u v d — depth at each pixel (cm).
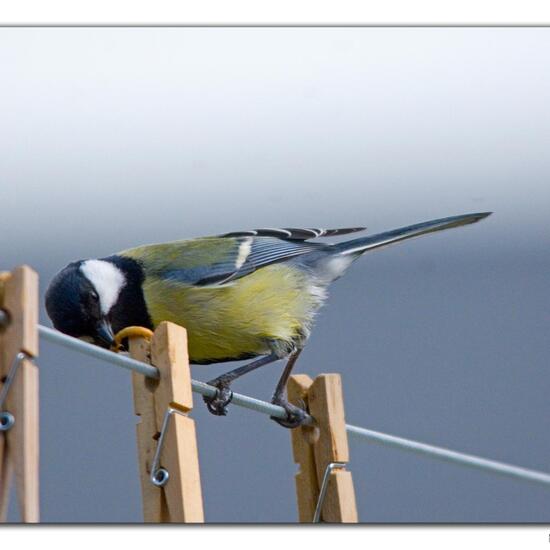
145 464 590
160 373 595
